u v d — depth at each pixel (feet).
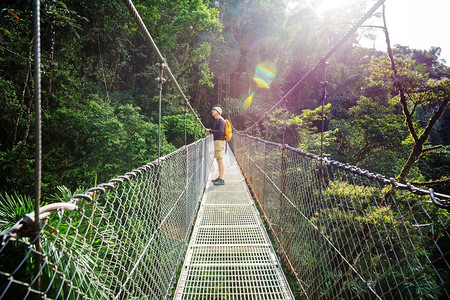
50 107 23.76
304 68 59.21
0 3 14.39
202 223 9.41
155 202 4.14
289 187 6.77
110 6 29.40
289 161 6.81
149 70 40.42
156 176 4.16
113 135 21.54
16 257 3.89
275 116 30.83
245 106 59.82
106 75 33.73
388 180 2.75
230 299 5.86
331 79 58.59
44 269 3.78
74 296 4.11
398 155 24.59
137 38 42.06
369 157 25.50
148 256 3.69
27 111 19.26
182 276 6.12
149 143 24.03
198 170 10.96
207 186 14.60
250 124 56.49
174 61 43.42
